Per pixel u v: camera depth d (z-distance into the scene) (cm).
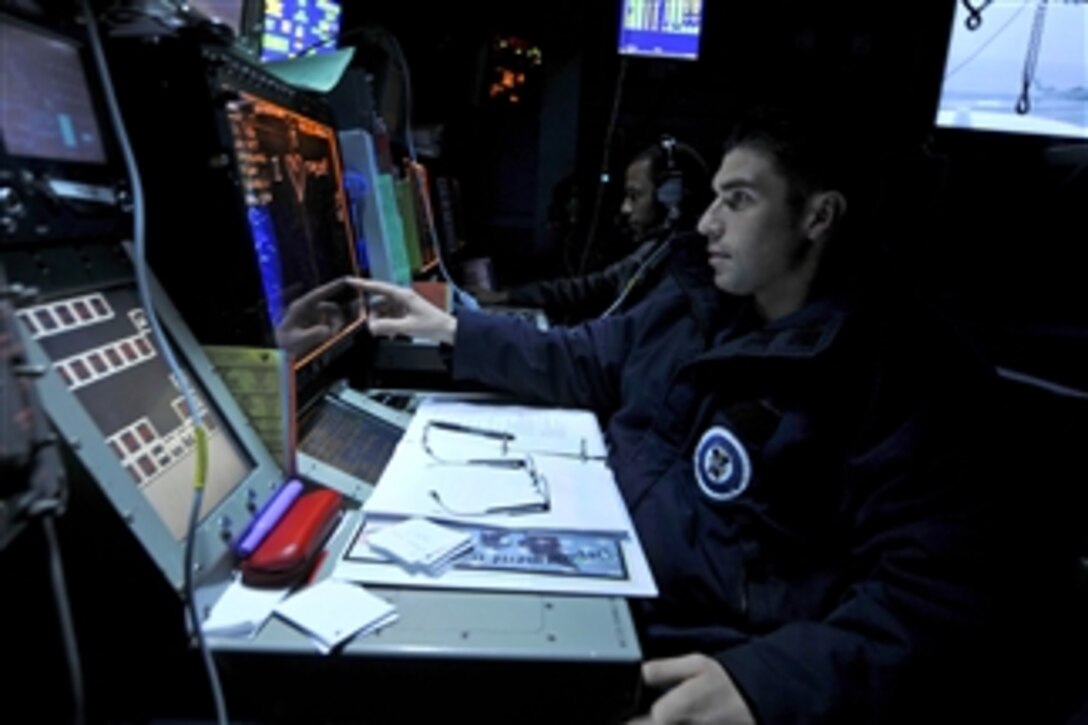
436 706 52
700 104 280
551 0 286
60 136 56
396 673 51
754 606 81
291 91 98
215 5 107
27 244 52
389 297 120
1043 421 146
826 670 65
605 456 94
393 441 94
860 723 64
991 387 82
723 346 95
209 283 71
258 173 81
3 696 47
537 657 51
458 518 70
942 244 215
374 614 53
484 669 51
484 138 309
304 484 75
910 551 72
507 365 117
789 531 84
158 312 67
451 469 83
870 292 89
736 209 94
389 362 133
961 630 68
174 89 66
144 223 68
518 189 319
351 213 129
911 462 76
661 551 85
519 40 287
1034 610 86
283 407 72
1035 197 203
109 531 48
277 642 50
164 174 68
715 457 89
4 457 36
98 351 56
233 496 62
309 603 54
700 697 62
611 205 289
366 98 154
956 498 74
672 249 119
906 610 69
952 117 237
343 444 88
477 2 270
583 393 118
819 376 86
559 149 309
